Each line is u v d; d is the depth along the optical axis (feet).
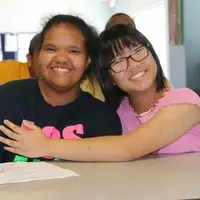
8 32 22.84
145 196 2.33
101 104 4.35
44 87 4.23
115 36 4.03
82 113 4.23
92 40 4.24
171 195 2.34
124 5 22.09
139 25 20.31
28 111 4.14
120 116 4.40
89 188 2.53
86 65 4.26
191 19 14.64
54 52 4.09
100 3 23.80
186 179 2.74
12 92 4.23
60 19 4.24
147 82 4.03
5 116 4.11
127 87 4.09
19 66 6.91
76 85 4.24
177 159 3.62
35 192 2.47
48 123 4.10
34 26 23.00
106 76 4.29
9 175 2.94
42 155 3.53
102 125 4.21
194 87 14.65
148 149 3.64
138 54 3.99
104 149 3.53
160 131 3.68
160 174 2.93
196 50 14.70
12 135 3.59
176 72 15.12
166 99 3.92
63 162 3.56
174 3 14.83
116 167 3.28
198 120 3.91
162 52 17.47
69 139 3.67
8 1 22.71
